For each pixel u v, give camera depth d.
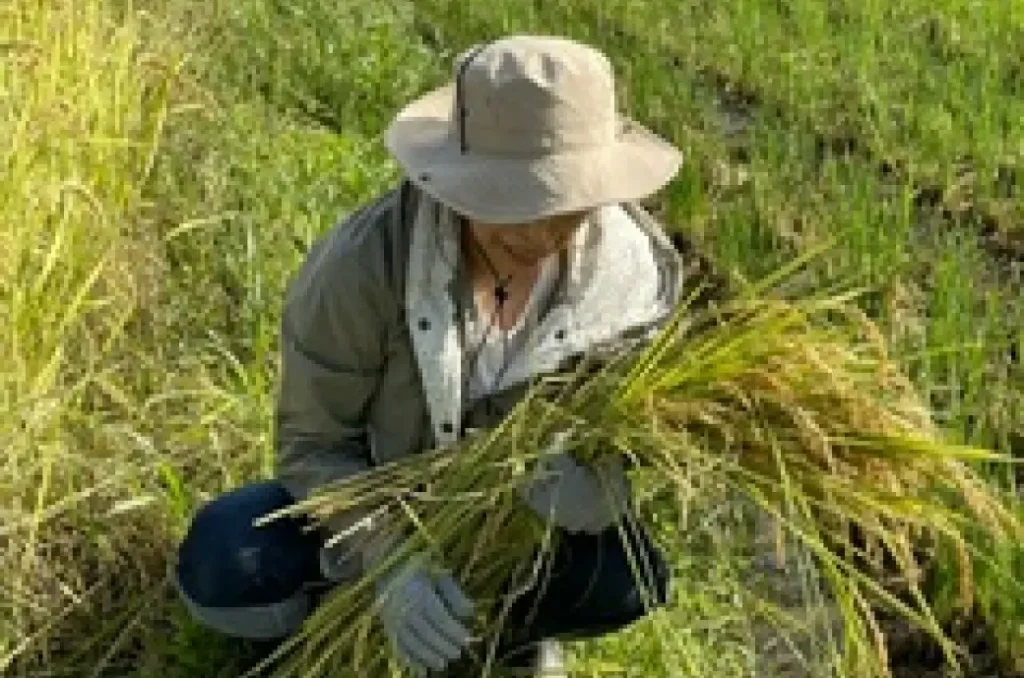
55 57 4.86
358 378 3.21
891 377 3.19
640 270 3.18
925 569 4.38
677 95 6.89
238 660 3.71
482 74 2.82
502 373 3.17
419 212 3.06
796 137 6.66
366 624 3.12
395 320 3.13
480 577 3.28
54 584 3.76
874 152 6.56
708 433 3.13
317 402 3.24
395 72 6.69
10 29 4.92
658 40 7.55
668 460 3.02
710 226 6.03
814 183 6.32
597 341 3.15
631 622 3.66
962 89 6.89
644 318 3.18
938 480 3.30
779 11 8.00
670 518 4.15
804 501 3.10
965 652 4.22
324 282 3.12
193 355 4.59
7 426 3.85
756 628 4.20
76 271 4.39
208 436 4.20
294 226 5.28
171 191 5.16
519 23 7.46
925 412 3.20
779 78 7.19
